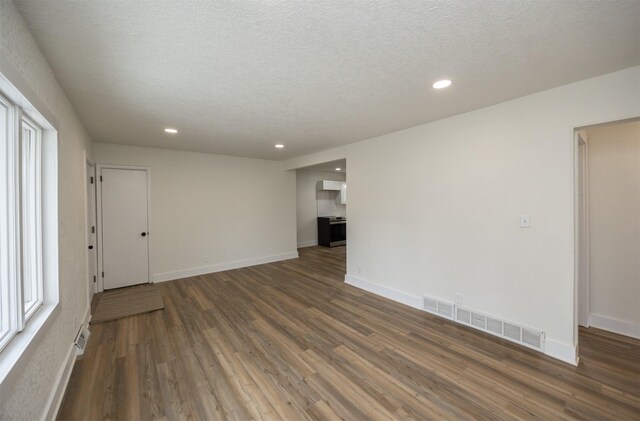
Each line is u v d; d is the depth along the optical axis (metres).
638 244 2.63
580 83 2.15
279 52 1.74
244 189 5.65
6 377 1.09
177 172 4.86
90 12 1.34
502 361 2.27
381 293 3.90
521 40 1.61
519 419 1.67
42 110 1.62
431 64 1.90
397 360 2.30
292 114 2.92
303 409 1.77
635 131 2.64
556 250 2.31
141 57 1.77
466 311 2.93
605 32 1.53
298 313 3.30
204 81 2.13
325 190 8.51
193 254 5.03
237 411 1.75
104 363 2.28
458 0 1.28
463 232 2.94
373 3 1.30
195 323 3.03
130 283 4.43
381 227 3.89
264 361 2.30
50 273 1.87
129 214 4.43
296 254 6.51
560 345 2.29
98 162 4.15
